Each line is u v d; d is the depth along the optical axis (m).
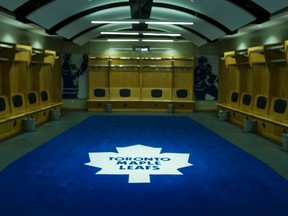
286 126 6.82
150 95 13.84
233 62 11.55
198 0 7.32
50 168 5.29
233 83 11.80
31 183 4.55
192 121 10.84
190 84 13.78
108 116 11.81
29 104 9.84
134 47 13.58
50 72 11.66
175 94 13.78
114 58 13.66
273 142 7.59
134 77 13.92
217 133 8.70
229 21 8.20
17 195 4.10
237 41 11.70
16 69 9.28
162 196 4.13
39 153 6.27
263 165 5.63
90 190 4.31
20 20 8.04
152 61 13.83
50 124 9.85
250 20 7.46
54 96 12.16
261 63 9.55
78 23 9.62
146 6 7.82
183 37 12.70
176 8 8.35
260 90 9.68
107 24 10.86
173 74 13.82
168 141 7.57
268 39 9.23
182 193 4.25
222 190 4.38
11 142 7.26
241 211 3.71
